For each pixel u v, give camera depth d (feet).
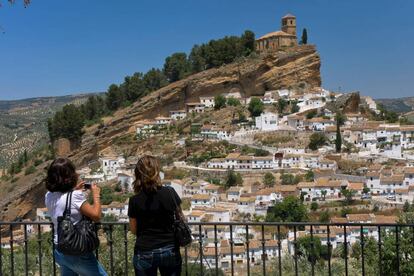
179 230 35.19
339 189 314.96
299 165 382.63
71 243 34.24
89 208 35.14
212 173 389.60
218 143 444.55
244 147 428.15
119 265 62.90
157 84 609.83
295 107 488.02
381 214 279.69
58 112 514.27
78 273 36.52
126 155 492.95
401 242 66.28
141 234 35.19
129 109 552.82
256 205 311.06
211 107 537.65
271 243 169.68
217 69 565.12
